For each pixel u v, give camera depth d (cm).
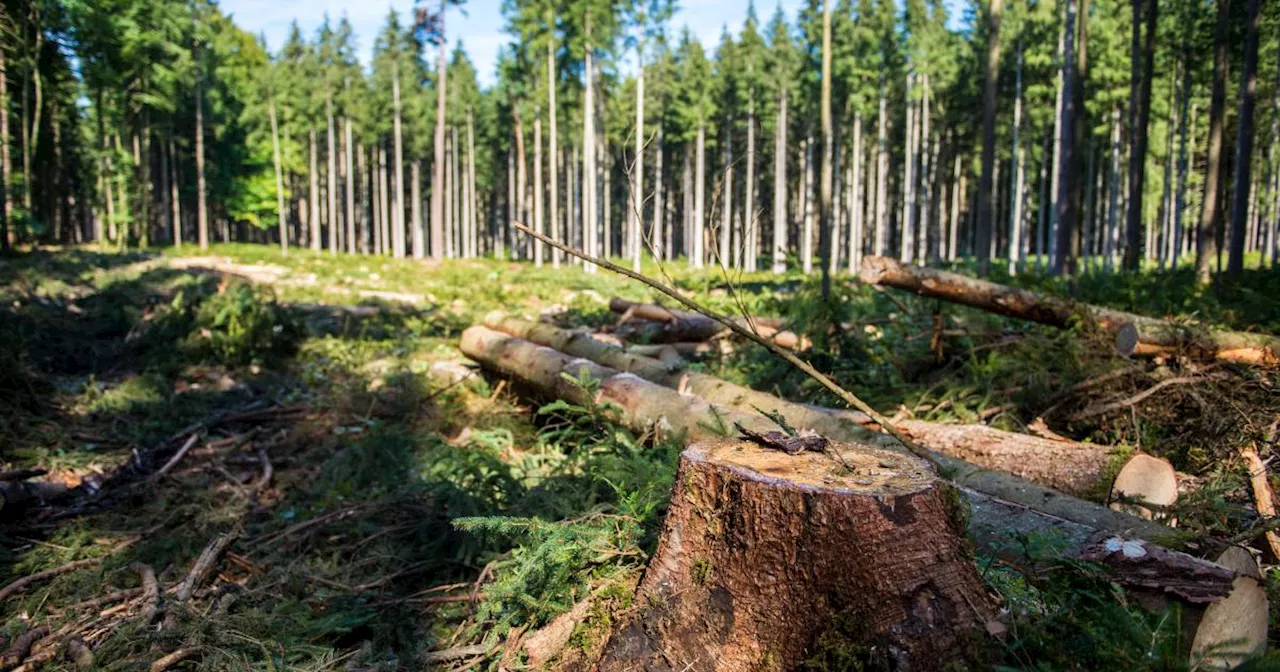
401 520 484
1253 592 248
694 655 249
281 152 4981
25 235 2442
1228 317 725
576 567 320
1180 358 565
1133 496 379
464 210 5259
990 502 352
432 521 457
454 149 5612
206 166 4788
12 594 402
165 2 3341
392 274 2670
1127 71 2936
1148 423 522
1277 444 462
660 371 618
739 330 286
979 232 1484
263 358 956
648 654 254
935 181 4191
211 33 4269
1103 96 3019
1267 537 338
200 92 4009
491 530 379
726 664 245
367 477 574
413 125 5081
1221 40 1468
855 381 703
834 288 909
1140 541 278
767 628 243
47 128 2903
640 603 267
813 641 238
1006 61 3459
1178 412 526
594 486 414
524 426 728
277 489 583
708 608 253
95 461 600
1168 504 375
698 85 4303
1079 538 309
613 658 259
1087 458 404
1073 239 1667
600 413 545
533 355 731
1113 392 556
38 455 579
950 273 680
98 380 848
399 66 4828
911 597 236
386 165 6012
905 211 3522
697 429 478
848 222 4772
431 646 344
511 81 4138
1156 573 257
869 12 3538
